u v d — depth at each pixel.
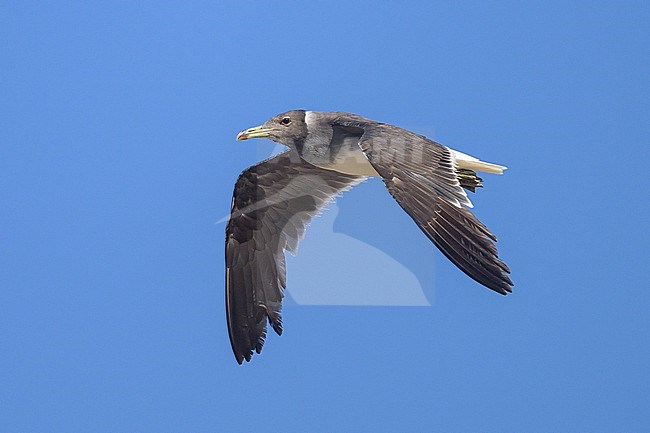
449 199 11.34
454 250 11.00
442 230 11.12
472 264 10.91
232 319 13.68
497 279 10.79
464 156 12.27
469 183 12.84
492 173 12.38
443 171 11.66
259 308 13.54
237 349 13.67
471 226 11.09
